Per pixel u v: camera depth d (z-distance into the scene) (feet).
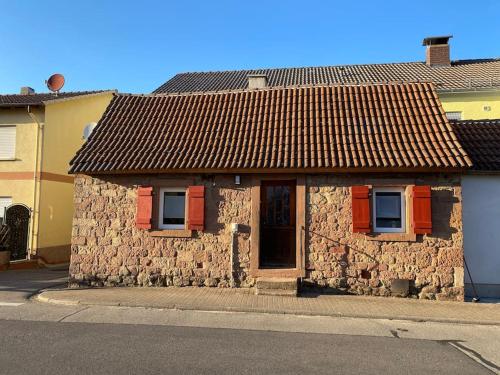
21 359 18.39
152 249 36.65
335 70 78.13
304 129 38.01
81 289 35.60
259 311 28.73
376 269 33.99
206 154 36.29
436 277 33.32
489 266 35.94
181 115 42.22
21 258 53.26
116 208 37.37
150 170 35.60
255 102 42.88
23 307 29.48
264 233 37.04
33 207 54.85
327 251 34.63
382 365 18.88
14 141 56.39
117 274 36.91
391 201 35.04
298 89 43.93
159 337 22.29
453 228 33.45
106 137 39.91
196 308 29.25
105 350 19.89
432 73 69.21
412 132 36.22
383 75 71.20
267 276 35.01
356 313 28.30
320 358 19.60
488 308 30.58
